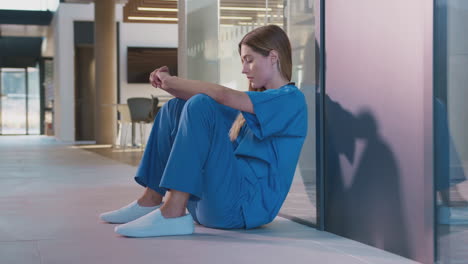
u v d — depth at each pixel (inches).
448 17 60.3
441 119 61.3
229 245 71.4
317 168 84.9
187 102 74.4
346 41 78.3
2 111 690.2
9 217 94.0
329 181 83.0
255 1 106.7
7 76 690.8
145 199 85.9
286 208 94.6
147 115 379.2
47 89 690.2
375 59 71.8
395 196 68.3
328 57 83.0
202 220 81.6
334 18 81.4
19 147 390.9
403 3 66.5
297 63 91.9
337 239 77.2
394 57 68.2
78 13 507.8
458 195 59.4
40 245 71.4
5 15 553.6
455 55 59.7
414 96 64.8
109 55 454.3
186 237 76.1
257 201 79.7
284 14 96.3
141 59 506.0
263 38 80.9
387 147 69.6
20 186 147.4
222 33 123.2
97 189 140.6
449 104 60.4
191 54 143.1
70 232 79.9
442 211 61.4
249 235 78.4
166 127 80.7
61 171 198.5
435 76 61.9
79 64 526.3
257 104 75.8
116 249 68.8
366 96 73.8
